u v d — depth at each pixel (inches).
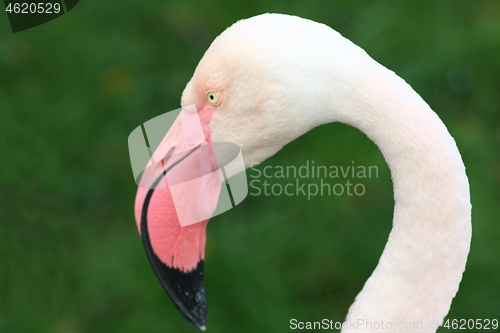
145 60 319.0
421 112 123.0
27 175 285.9
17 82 312.5
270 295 249.6
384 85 124.8
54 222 275.9
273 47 130.8
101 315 250.7
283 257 261.1
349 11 326.3
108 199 283.4
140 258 260.2
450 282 128.4
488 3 329.7
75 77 312.7
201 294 156.6
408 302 130.5
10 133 295.3
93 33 324.8
